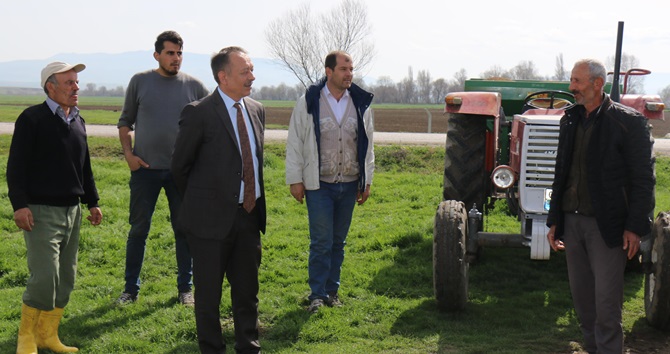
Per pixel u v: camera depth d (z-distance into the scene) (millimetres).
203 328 4168
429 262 6816
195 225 4141
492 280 6398
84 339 4863
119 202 9523
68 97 4551
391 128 29156
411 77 118062
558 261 6988
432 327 5078
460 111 5988
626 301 5719
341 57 5203
